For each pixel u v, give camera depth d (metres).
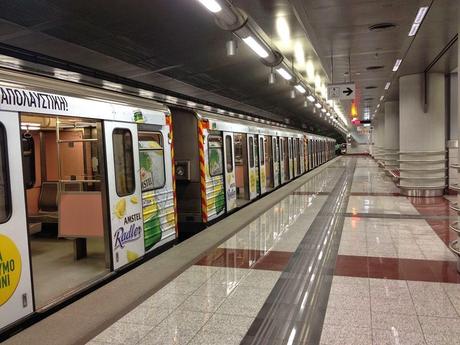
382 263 5.43
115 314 3.91
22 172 3.96
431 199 11.20
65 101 4.57
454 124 12.91
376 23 7.21
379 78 13.26
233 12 5.64
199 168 8.52
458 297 4.18
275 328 3.62
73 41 8.08
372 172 22.72
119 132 5.60
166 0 6.77
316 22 7.17
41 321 3.78
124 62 9.62
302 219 8.76
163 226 6.67
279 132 16.25
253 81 14.65
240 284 4.78
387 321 3.66
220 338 3.46
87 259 6.21
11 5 6.36
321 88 16.16
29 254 3.98
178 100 9.08
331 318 3.77
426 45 8.73
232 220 8.62
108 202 5.29
